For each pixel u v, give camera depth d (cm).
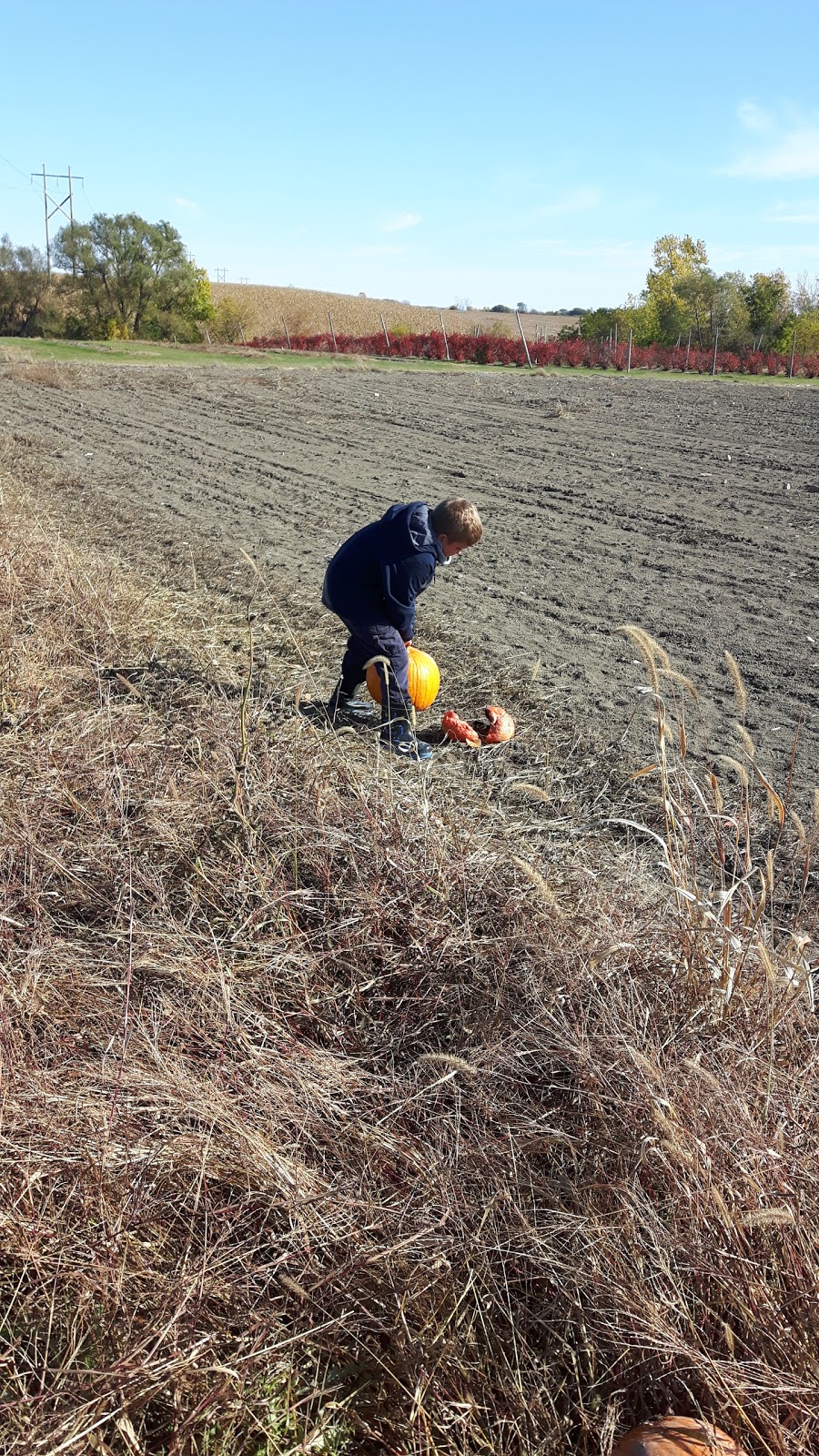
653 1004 315
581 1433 214
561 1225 242
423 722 630
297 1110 283
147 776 476
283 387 2794
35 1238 246
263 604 826
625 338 5731
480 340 4900
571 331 6097
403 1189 266
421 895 369
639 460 1703
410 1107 290
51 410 2144
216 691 613
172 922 359
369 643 554
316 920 374
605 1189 253
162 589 841
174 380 2805
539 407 2531
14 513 955
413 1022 327
